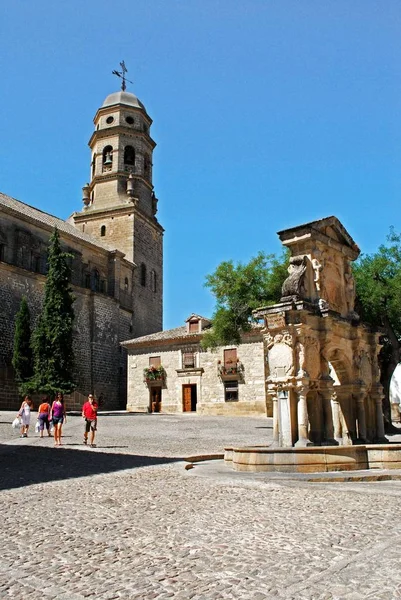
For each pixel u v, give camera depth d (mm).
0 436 23656
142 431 28328
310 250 15789
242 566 5629
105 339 51812
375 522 7441
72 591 5051
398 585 4980
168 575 5426
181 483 11398
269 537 6793
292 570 5457
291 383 14188
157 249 65625
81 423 31969
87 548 6492
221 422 35344
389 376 29797
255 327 42375
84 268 53281
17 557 6160
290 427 14055
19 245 45688
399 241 29875
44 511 8742
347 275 17406
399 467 12812
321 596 4766
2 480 12062
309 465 12555
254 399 42219
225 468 13930
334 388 17094
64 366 39219
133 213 60562
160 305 65062
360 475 11602
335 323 15812
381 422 17578
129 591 5016
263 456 12883
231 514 8250
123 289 57531
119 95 64062
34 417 32750
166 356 47281
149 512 8555
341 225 16969
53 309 39812
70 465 14648
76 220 62500
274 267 31406
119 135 62406
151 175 65125
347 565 5559
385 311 28000
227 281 32094
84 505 9203
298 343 14453
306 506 8688
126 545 6602
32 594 4996
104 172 62562
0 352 40906
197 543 6613
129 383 48438
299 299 14852
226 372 43500
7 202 49312
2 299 42062
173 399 46156
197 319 47188
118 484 11414
